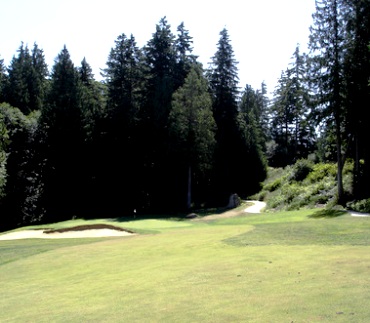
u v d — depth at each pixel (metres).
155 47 42.03
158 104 38.34
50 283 9.77
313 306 5.77
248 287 7.24
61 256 13.77
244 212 33.03
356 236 12.43
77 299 7.80
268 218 25.11
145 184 41.31
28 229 26.06
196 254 11.38
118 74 42.03
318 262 8.85
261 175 50.97
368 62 26.00
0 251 16.84
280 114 60.44
